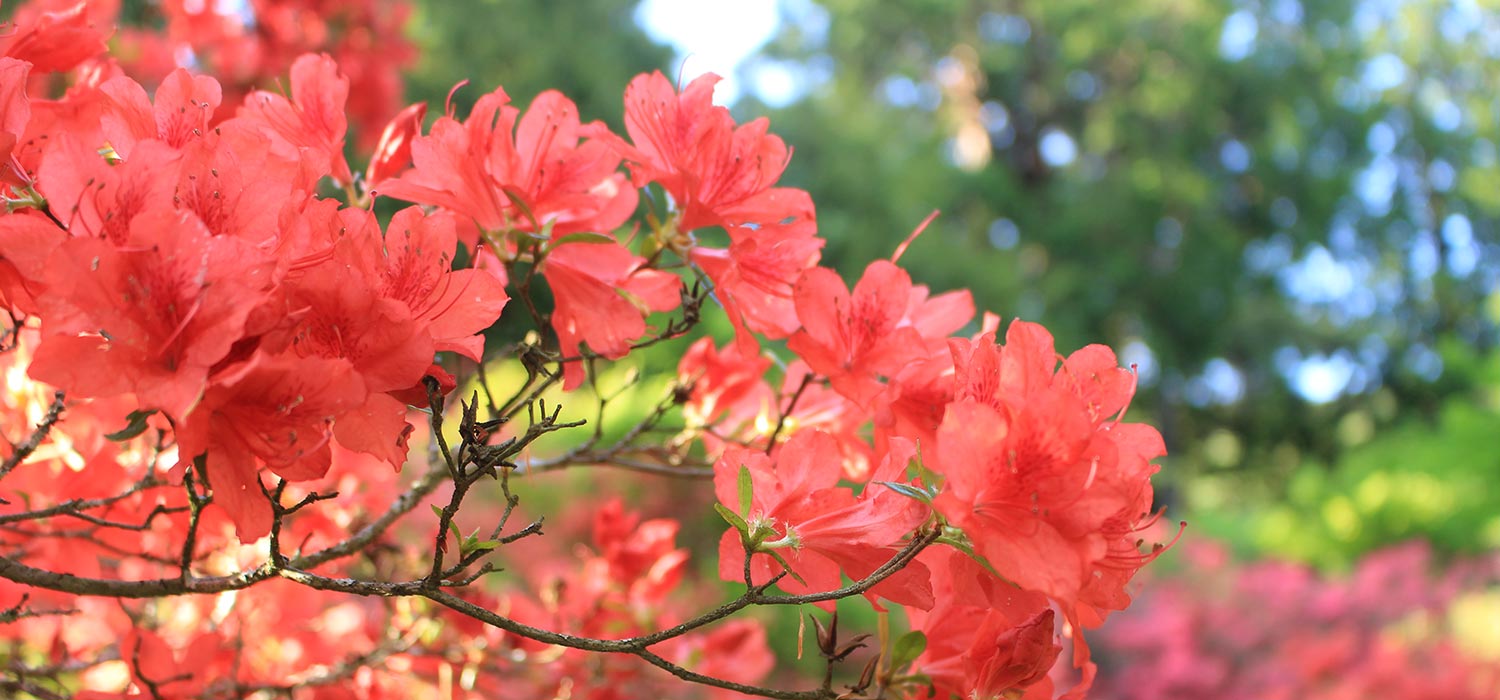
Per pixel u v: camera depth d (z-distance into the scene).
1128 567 0.45
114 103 0.45
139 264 0.40
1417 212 7.29
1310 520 3.45
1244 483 7.04
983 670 0.46
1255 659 2.49
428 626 0.63
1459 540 3.07
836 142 3.60
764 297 0.54
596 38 3.14
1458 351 4.06
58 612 0.52
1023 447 0.42
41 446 0.52
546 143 0.51
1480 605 2.43
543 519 0.44
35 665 0.62
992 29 6.48
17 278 0.43
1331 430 6.93
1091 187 6.08
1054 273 5.73
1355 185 6.68
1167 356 6.02
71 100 0.49
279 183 0.43
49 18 0.50
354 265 0.43
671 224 0.52
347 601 0.66
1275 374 6.73
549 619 0.67
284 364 0.40
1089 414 0.45
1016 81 6.60
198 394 0.40
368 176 0.52
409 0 2.34
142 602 0.62
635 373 0.59
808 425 0.57
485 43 2.87
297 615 0.61
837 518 0.46
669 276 0.54
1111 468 0.43
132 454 0.55
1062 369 0.46
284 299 0.41
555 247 0.51
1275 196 6.52
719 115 0.51
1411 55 7.18
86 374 0.40
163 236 0.40
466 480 0.43
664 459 0.60
